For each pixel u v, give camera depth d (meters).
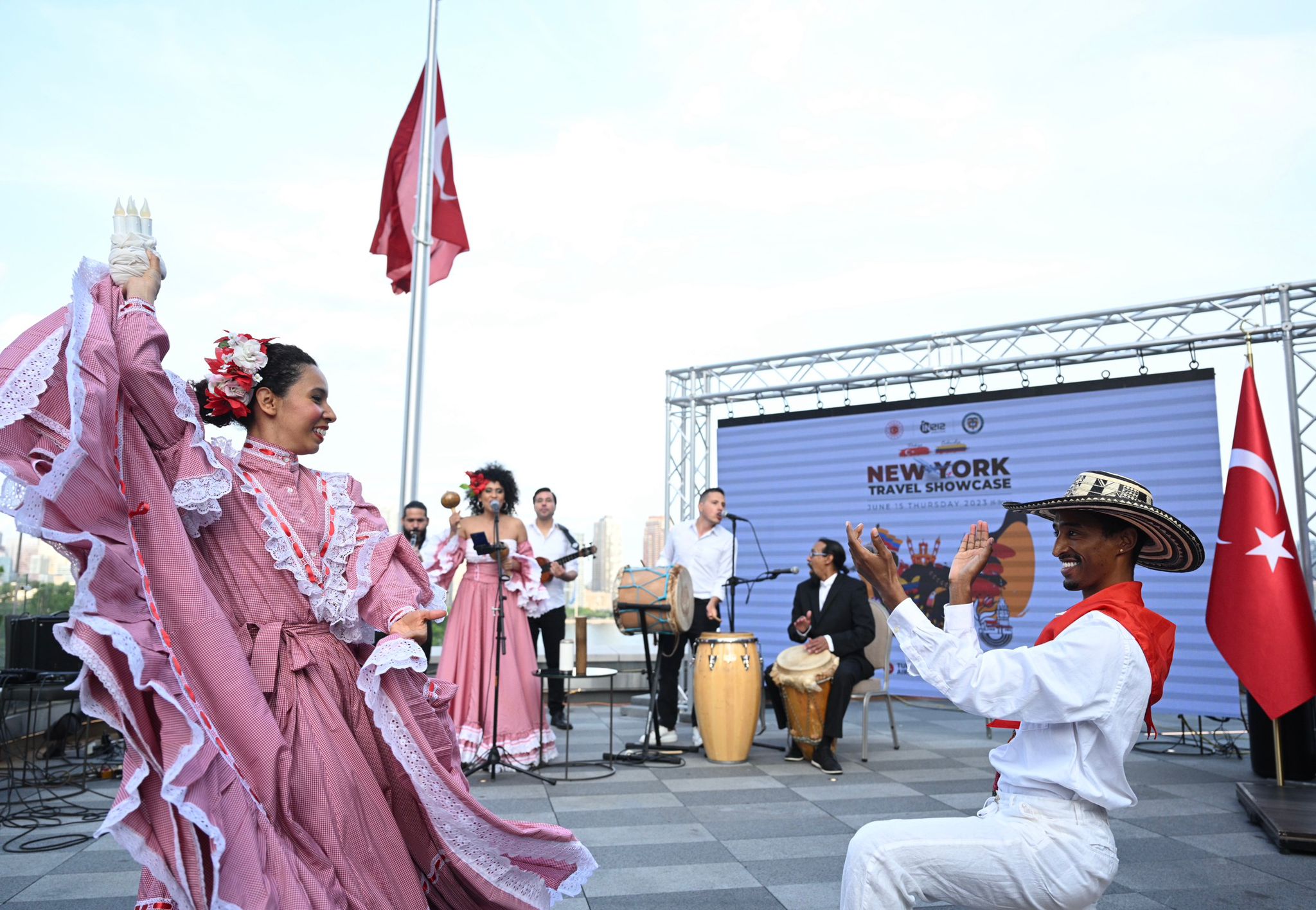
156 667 1.75
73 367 1.79
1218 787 5.54
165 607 1.93
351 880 2.03
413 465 8.00
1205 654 7.33
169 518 1.97
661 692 6.95
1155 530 2.09
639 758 6.25
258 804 1.90
